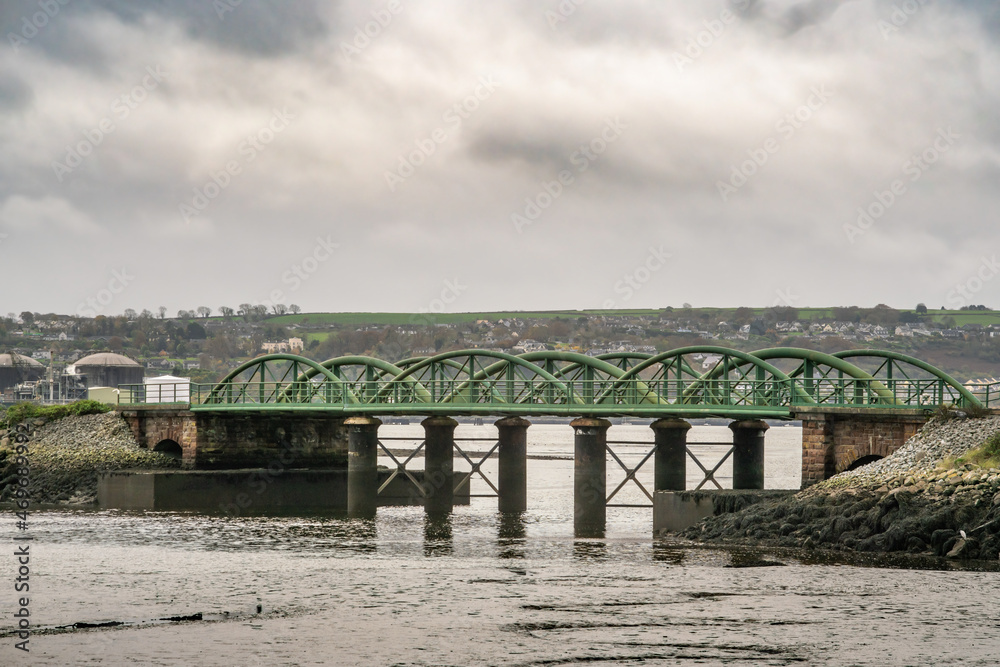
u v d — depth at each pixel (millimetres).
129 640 47844
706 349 91812
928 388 79438
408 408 99750
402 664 44156
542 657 44906
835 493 70875
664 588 57750
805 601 53719
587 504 95438
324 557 71750
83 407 132875
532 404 98250
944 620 49781
